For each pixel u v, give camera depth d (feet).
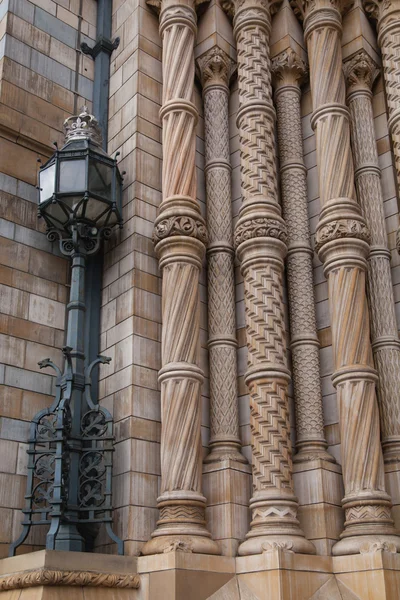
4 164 29.66
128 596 23.24
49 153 31.40
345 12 34.19
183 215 28.48
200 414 26.35
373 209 30.94
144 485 25.71
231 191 31.71
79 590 22.20
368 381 26.61
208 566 23.76
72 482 24.73
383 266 29.91
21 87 31.37
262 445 26.03
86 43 34.99
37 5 33.47
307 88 33.94
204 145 32.68
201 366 28.60
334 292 28.14
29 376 27.55
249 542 24.64
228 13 34.14
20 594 21.90
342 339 27.27
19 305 28.12
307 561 24.06
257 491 25.61
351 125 32.76
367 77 33.35
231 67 33.50
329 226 28.71
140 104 31.65
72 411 25.48
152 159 31.12
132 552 24.49
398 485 26.32
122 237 29.66
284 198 31.45
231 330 29.04
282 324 27.94
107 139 32.68
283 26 33.71
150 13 34.04
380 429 27.89
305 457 26.73
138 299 28.19
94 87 34.24
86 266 29.81
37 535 25.68
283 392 26.81
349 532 24.93
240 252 29.17
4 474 25.62
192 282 27.91
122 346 27.86
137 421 26.37
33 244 29.37
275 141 32.24
